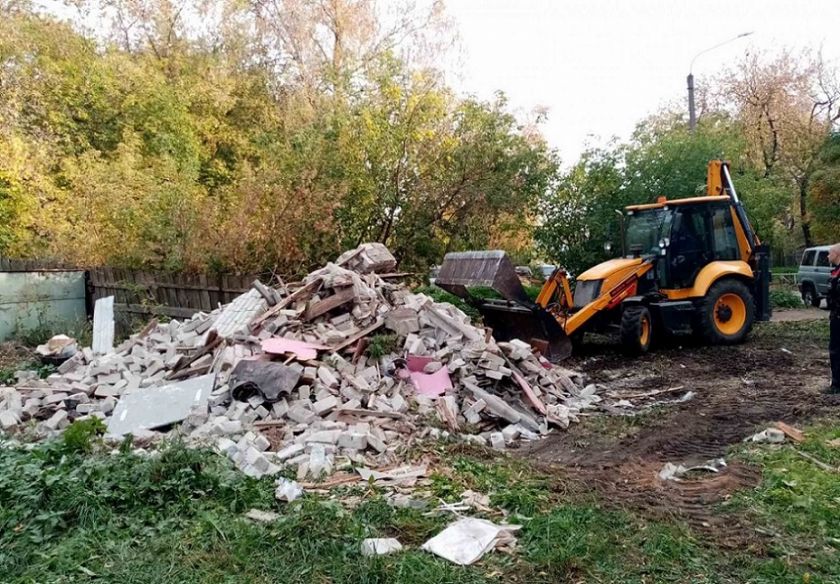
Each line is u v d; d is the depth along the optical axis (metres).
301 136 12.22
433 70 15.59
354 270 8.98
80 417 6.61
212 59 20.62
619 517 4.28
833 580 3.49
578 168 16.39
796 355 10.46
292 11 19.25
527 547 3.83
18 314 12.62
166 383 7.00
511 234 15.89
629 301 10.94
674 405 7.75
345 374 6.89
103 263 13.54
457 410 6.87
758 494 4.73
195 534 3.90
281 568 3.53
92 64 17.45
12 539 3.85
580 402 7.95
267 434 5.83
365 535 3.89
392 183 13.30
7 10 17.23
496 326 10.38
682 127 21.50
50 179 15.24
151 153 17.33
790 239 29.62
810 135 25.84
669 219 11.38
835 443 5.78
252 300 8.20
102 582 3.40
